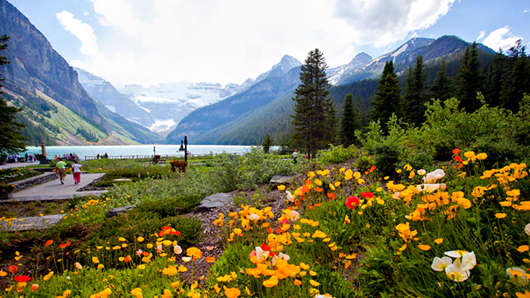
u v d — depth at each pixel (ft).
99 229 14.76
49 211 26.17
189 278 8.63
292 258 7.24
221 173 28.45
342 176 15.53
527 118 16.97
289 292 5.52
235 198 19.42
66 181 45.09
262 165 27.96
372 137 24.12
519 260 5.06
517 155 12.68
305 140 113.80
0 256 12.98
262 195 19.15
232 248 8.86
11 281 9.16
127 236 12.52
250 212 8.27
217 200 20.79
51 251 11.73
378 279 5.51
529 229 4.06
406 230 5.43
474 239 5.52
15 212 25.88
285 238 6.39
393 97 89.92
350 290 5.72
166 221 14.61
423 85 101.91
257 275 4.42
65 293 6.78
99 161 90.84
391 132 19.94
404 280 5.10
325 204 11.14
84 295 7.89
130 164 78.02
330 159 29.50
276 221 11.85
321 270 6.66
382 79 94.17
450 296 4.51
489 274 4.23
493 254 4.98
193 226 14.03
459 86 102.83
